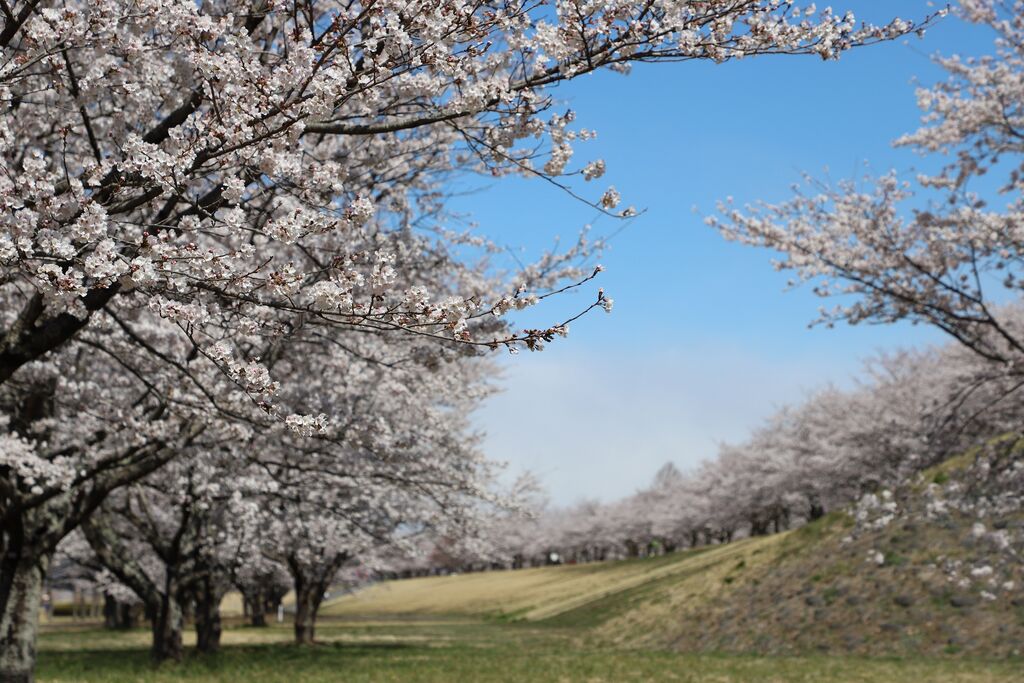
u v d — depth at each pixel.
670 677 20.50
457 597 79.88
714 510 67.75
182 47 5.56
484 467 20.70
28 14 5.61
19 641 11.88
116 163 5.70
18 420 12.21
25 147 8.21
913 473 16.41
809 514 58.25
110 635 41.06
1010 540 15.51
